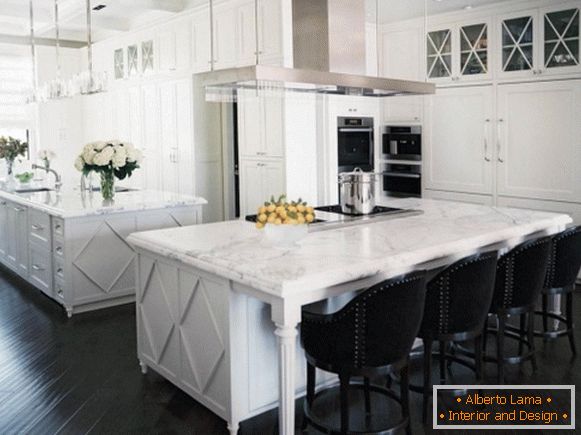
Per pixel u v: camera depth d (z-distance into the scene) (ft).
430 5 18.42
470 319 9.28
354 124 20.65
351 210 12.73
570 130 16.74
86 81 15.97
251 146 19.84
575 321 14.40
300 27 12.60
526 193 17.92
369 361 7.97
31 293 17.65
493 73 18.29
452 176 19.80
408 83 12.89
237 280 8.48
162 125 23.39
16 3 21.50
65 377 11.55
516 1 17.39
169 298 10.53
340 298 10.19
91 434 9.34
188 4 21.07
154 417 9.89
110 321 15.02
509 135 18.13
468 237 10.52
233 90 11.51
